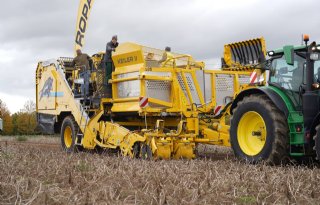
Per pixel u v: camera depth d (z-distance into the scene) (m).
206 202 4.87
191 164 7.39
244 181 5.76
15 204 4.61
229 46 11.88
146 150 9.41
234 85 11.43
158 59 11.16
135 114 11.07
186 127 9.95
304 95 7.62
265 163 7.65
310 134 7.55
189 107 10.45
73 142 12.48
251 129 8.52
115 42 11.90
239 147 8.53
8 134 28.75
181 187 5.40
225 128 9.46
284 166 7.50
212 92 11.05
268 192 5.23
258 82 9.29
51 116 14.01
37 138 21.56
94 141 11.45
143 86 10.40
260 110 8.09
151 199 4.91
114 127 10.66
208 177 5.94
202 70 10.94
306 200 5.02
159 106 10.54
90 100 11.90
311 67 7.74
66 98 13.11
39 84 14.77
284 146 7.74
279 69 8.50
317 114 7.43
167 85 10.70
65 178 6.29
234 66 11.74
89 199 4.89
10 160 7.80
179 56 11.48
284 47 7.96
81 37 16.22
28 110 30.83
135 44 10.74
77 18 16.22
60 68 13.52
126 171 6.70
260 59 9.19
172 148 9.42
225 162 8.01
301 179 5.97
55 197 4.99
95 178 6.10
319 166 8.00
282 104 7.83
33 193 5.09
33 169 7.03
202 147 12.38
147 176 6.17
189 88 10.70
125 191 5.41
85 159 8.16
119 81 11.17
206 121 10.09
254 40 11.10
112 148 10.61
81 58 13.07
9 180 5.86
